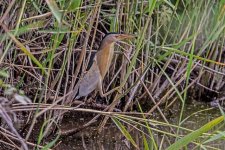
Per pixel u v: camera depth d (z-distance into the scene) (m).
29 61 7.56
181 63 9.17
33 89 7.96
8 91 4.82
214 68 9.60
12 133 6.51
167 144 7.61
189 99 9.63
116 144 7.61
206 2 8.83
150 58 8.02
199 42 9.29
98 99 8.69
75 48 8.37
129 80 8.43
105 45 6.64
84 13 7.48
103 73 6.75
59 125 7.78
